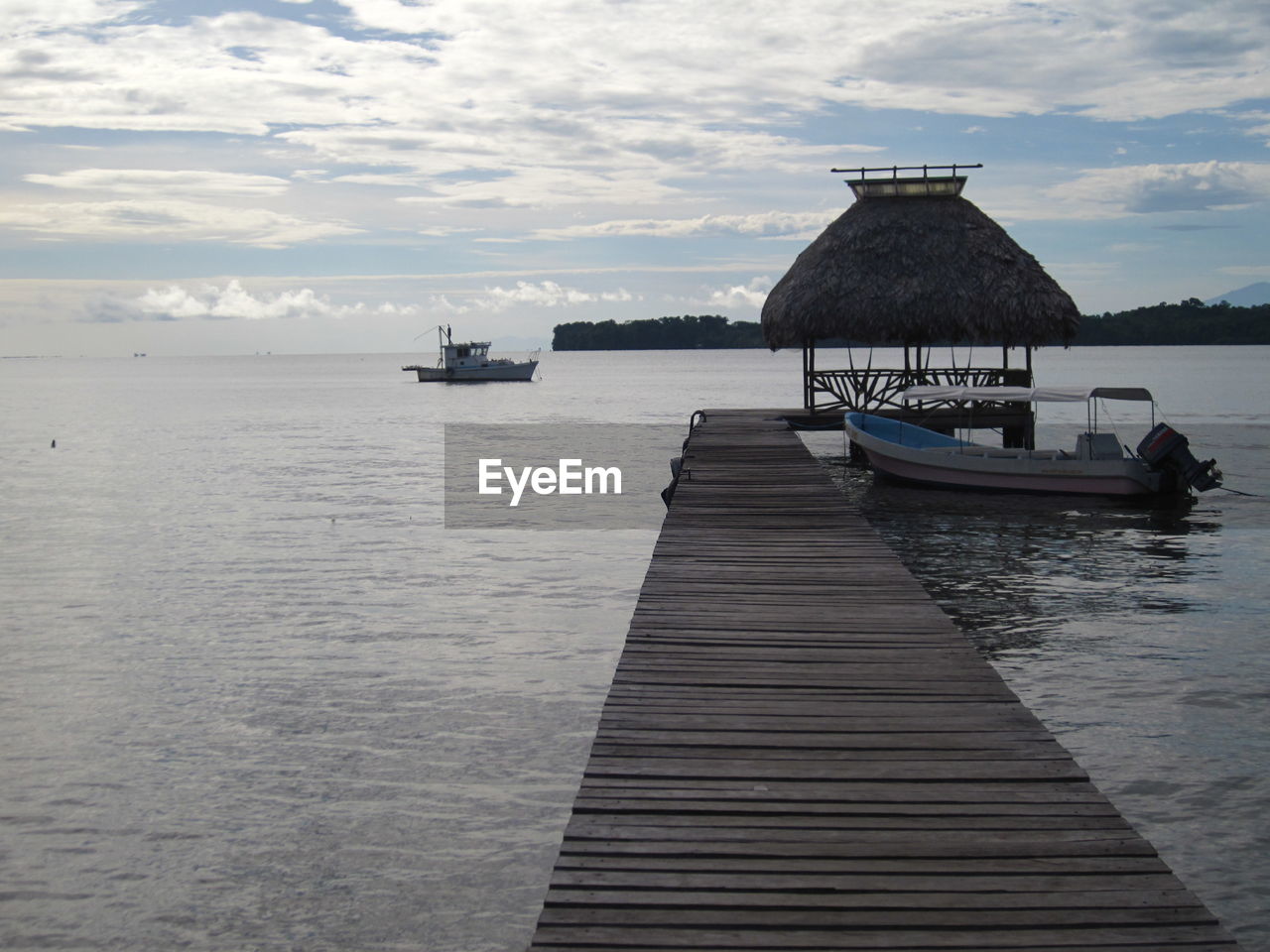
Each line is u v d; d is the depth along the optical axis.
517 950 6.27
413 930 6.46
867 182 27.67
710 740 6.29
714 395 86.88
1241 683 10.42
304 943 6.34
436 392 101.75
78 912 6.67
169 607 14.66
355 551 18.94
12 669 11.64
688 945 4.11
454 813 7.93
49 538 20.69
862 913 4.32
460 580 16.33
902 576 10.85
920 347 28.69
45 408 76.75
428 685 10.92
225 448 41.78
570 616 13.94
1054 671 10.84
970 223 26.97
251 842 7.52
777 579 10.72
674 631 8.77
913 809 5.30
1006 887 4.52
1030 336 26.05
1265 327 169.00
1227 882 6.68
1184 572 15.81
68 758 9.06
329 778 8.55
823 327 26.48
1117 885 4.54
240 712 10.17
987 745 6.20
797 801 5.40
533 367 113.00
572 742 9.29
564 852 4.85
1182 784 8.08
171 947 6.32
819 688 7.29
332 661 11.81
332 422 57.94
